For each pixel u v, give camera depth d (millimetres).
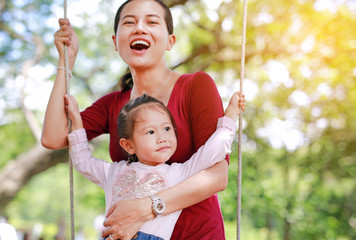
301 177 10758
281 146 9828
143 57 2100
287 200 10734
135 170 1971
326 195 10922
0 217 8266
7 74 10227
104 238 1854
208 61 8508
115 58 9680
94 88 9828
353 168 9977
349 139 9570
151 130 1985
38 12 10070
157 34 2117
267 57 8422
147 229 1845
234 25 8555
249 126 9523
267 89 9141
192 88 2088
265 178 10586
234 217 9953
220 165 1942
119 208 1812
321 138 9594
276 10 8523
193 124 2045
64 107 2219
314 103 9156
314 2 8422
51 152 8078
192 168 1924
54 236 12578
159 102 2051
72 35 2371
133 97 2254
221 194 9859
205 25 9227
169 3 7836
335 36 8477
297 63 8617
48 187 19547
